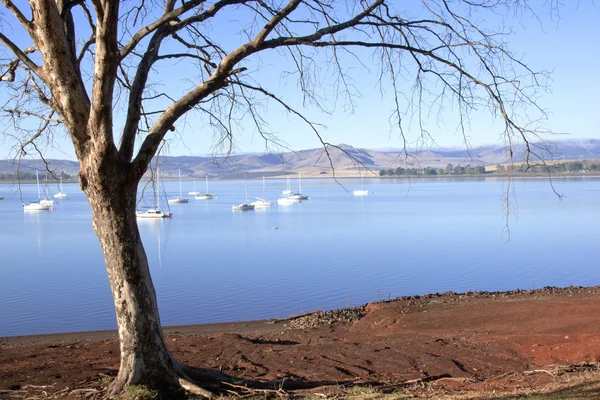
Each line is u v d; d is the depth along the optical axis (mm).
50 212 114312
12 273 37594
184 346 12234
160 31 7590
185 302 26406
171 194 195000
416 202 122938
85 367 10195
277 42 7262
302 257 43750
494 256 41656
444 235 58594
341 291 28594
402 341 12531
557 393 7926
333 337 14242
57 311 24750
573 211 85062
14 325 22047
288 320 18438
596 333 11680
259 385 8602
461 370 10086
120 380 7445
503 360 10695
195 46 8555
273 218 91500
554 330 12531
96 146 6906
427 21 7508
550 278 31844
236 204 138000
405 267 36906
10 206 138875
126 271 7352
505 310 15203
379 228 68875
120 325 7473
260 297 27281
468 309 15820
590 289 18438
